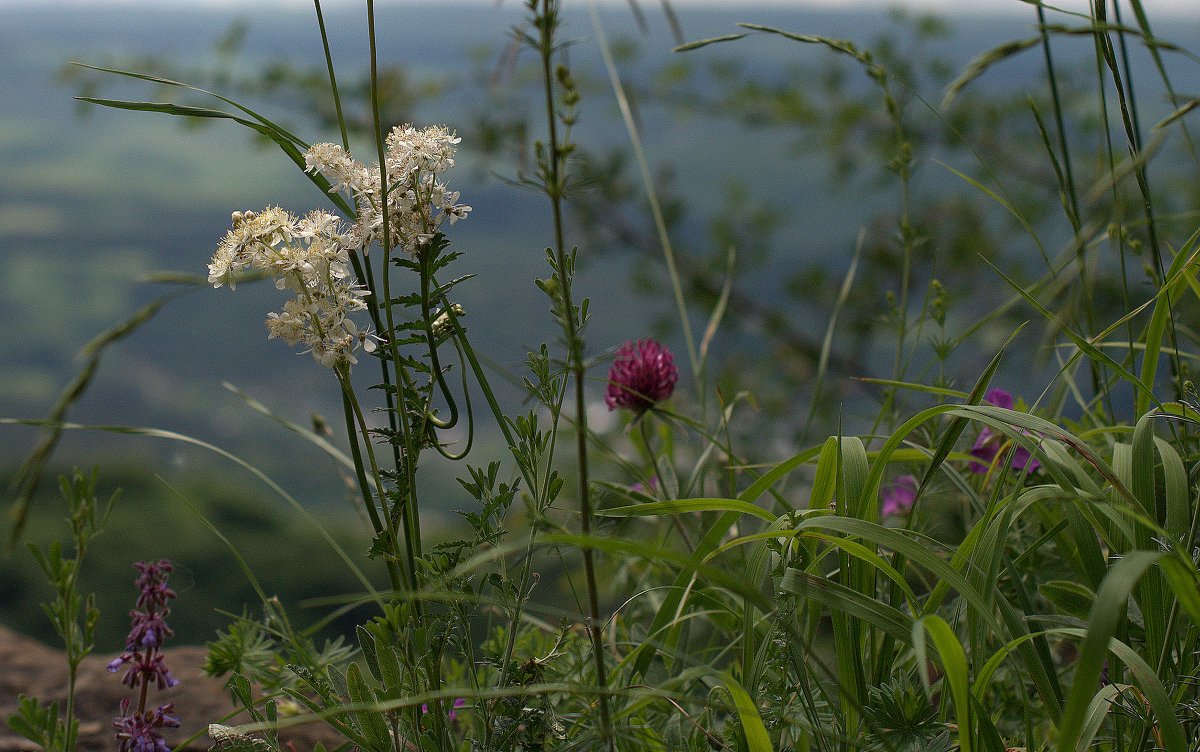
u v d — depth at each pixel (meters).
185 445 0.82
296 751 0.84
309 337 0.76
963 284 1.84
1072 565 0.83
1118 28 0.75
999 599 0.75
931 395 0.90
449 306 0.77
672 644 0.81
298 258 0.76
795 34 0.87
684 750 0.77
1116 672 0.76
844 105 1.98
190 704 0.88
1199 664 0.78
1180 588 0.69
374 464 0.77
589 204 2.05
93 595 0.77
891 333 0.98
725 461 0.93
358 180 0.77
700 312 2.17
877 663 0.78
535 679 0.77
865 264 2.06
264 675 0.85
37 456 0.75
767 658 0.78
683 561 0.69
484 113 1.85
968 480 0.88
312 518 0.83
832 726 0.76
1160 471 0.82
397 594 0.72
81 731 0.86
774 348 2.17
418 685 0.77
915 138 1.94
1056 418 0.87
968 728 0.71
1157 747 0.76
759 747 0.73
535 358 0.76
